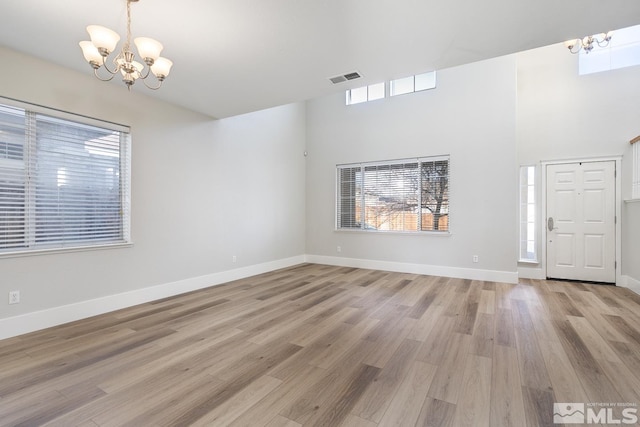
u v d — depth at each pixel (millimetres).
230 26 2266
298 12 2100
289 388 1888
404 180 5625
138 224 3596
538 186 4969
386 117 5754
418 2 1997
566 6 2021
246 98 3742
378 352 2379
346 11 2092
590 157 4629
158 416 1622
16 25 2254
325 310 3396
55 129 2945
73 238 3080
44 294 2842
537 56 4973
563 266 4812
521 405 1707
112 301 3346
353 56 2723
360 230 6000
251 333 2754
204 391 1854
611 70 4523
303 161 6609
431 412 1653
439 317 3166
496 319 3100
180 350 2410
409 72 3041
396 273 5434
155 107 3762
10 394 1814
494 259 4812
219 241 4648
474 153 4961
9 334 2621
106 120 3281
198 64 2863
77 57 2768
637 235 4102
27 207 2766
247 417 1616
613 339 2592
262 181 5492
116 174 3434
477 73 4961
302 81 3244
